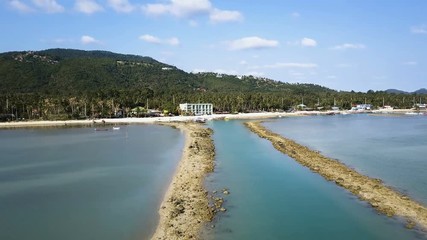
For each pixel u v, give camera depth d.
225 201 43.88
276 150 82.25
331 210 40.34
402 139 100.25
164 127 155.00
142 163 67.81
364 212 39.50
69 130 147.12
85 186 51.62
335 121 186.00
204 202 42.91
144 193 47.41
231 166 64.06
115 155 77.88
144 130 140.62
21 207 42.78
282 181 53.25
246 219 37.88
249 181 53.38
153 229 35.44
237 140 102.19
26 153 83.88
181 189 48.50
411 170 58.75
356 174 55.81
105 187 50.81
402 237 33.31
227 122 182.62
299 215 39.06
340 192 46.94
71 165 67.25
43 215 39.97
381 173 56.88
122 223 37.09
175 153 78.94
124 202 43.78
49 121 189.88
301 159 69.25
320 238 33.34
